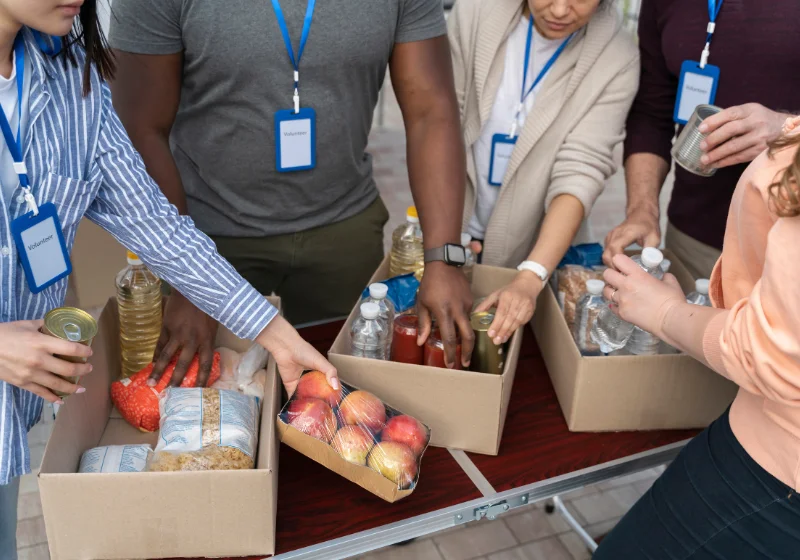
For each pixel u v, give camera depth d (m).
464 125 2.04
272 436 1.21
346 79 1.71
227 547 1.18
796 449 1.05
